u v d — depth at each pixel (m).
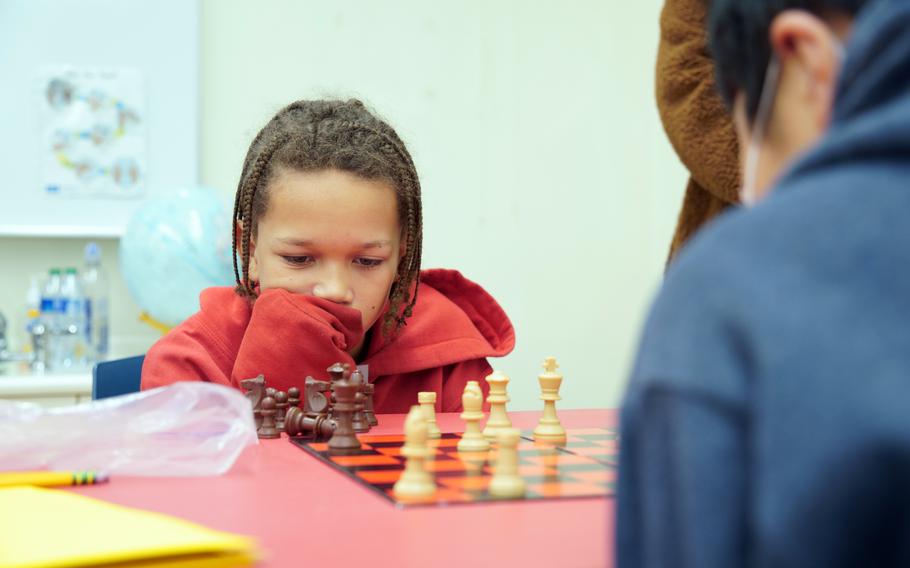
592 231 3.21
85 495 0.78
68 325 2.61
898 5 0.42
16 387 2.26
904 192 0.41
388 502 0.74
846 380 0.38
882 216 0.40
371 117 1.58
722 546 0.40
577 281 3.20
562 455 0.97
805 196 0.43
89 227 2.77
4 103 2.71
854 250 0.40
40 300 2.63
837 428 0.38
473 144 3.10
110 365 1.57
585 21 3.18
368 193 1.40
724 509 0.41
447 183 3.09
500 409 1.11
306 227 1.38
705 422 0.41
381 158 1.47
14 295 2.78
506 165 3.13
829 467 0.38
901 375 0.38
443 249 3.09
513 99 3.13
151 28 2.79
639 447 0.46
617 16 3.21
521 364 3.16
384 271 1.46
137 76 2.79
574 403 3.20
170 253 2.46
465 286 1.77
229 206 2.89
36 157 2.74
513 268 3.15
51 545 0.55
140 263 2.47
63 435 0.88
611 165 3.22
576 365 3.20
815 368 0.39
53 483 0.82
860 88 0.44
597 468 0.89
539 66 3.15
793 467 0.38
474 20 3.09
